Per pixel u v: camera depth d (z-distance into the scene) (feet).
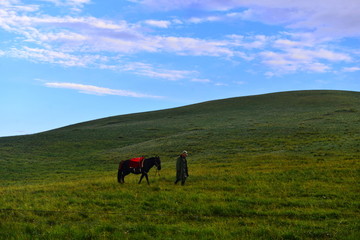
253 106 309.42
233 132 180.75
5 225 36.78
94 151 180.14
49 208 44.34
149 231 33.88
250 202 45.65
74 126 338.75
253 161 100.32
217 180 65.67
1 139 229.66
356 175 63.05
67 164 147.84
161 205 45.14
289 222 36.17
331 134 143.95
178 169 61.87
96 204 47.03
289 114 236.63
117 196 50.96
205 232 32.63
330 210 40.83
